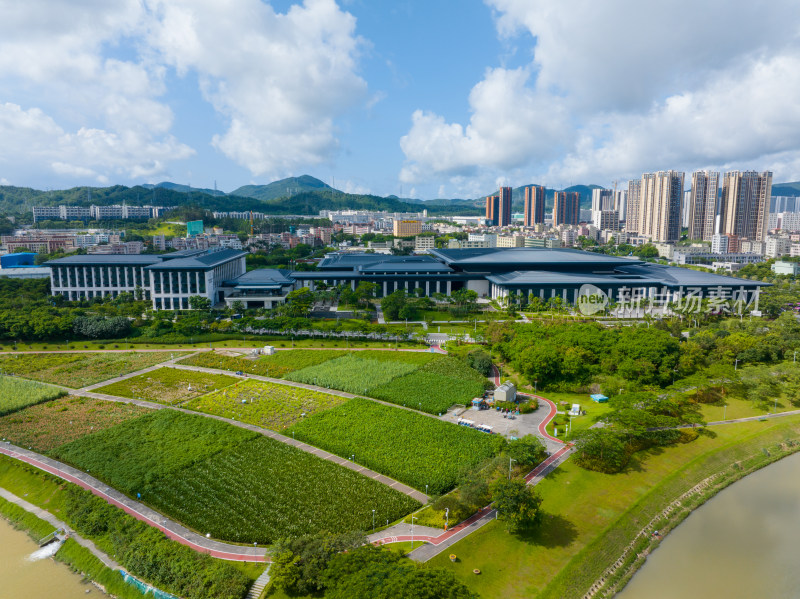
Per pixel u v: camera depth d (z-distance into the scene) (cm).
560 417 13738
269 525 9262
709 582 8438
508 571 8200
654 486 10669
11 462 11594
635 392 13450
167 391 15825
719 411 13988
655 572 8656
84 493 10219
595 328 19075
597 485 10519
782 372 15050
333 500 10006
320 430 12800
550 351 16312
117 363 18500
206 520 9444
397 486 10550
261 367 17875
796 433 13100
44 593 8181
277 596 7544
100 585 8350
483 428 12888
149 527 9138
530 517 8694
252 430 13038
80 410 14338
